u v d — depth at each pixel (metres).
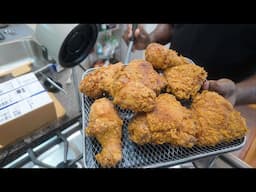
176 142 0.31
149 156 0.32
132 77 0.35
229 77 0.71
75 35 0.40
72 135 0.49
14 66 0.59
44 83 0.58
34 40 0.57
